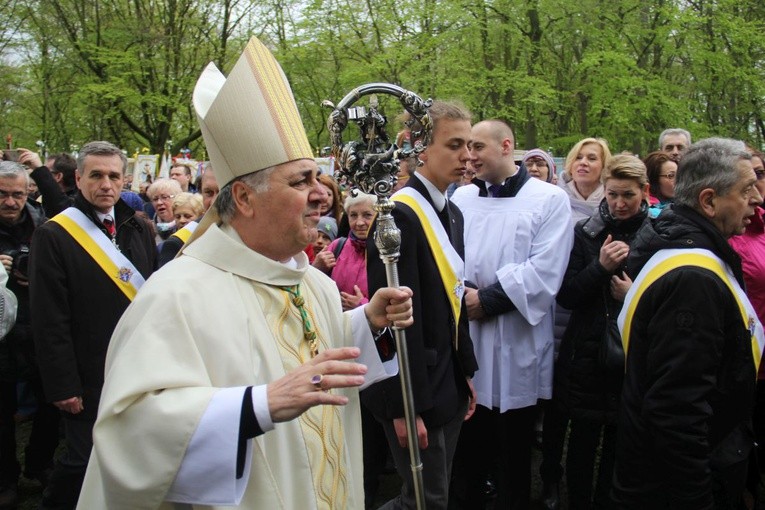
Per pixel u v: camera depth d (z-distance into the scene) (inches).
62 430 196.7
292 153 65.1
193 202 170.9
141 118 685.3
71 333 126.2
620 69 539.8
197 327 60.9
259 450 61.2
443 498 106.1
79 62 617.0
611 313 127.9
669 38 584.1
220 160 66.3
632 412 95.1
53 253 124.8
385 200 76.4
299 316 69.2
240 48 660.1
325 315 74.5
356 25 583.2
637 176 129.9
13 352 151.6
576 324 132.4
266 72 67.1
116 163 131.0
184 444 54.4
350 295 143.3
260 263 66.9
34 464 159.6
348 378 55.9
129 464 55.5
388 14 552.7
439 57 551.8
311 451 65.7
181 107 611.8
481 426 134.0
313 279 75.5
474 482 135.5
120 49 599.2
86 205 130.0
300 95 679.1
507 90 562.3
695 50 557.9
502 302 129.0
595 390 129.2
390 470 168.6
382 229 76.2
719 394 92.1
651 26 585.3
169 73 619.8
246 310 64.8
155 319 59.9
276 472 62.8
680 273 89.1
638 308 94.6
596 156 169.0
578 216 168.2
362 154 76.4
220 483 54.4
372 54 585.6
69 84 634.8
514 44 583.8
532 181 139.1
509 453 133.3
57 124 671.1
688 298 87.8
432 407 101.7
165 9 607.5
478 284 135.9
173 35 607.2
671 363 87.6
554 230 133.3
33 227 166.9
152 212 271.3
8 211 161.9
